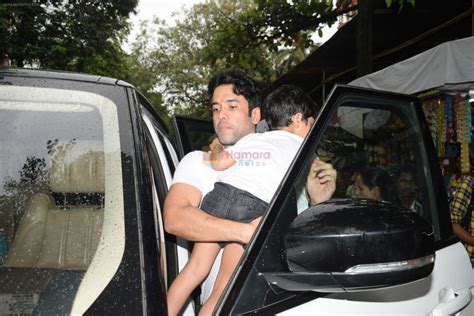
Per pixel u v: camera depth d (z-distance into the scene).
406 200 2.36
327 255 1.48
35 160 1.78
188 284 1.94
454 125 5.01
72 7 14.29
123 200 1.57
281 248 1.58
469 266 2.33
